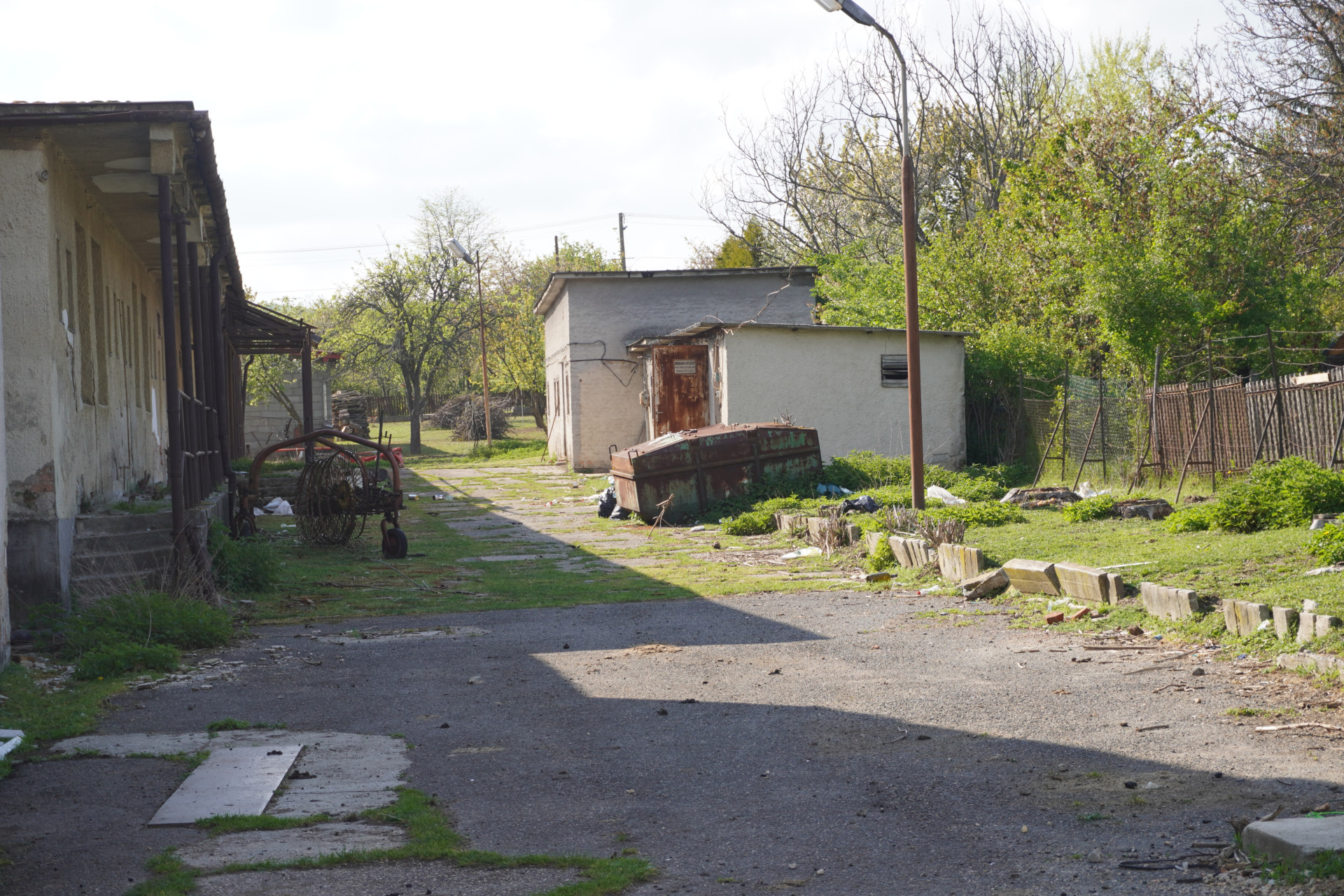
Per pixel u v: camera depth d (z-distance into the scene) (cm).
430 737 643
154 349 2016
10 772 579
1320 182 2430
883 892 385
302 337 2609
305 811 502
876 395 2534
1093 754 548
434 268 5109
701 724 651
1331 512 1115
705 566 1427
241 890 400
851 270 3338
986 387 2547
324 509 1684
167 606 963
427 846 444
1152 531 1253
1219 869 385
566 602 1166
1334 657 654
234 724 677
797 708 678
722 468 1991
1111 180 2397
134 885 409
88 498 1230
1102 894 371
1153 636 818
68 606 1034
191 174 1266
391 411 7338
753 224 4400
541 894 390
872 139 3972
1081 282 2320
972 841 434
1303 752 524
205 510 1303
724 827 467
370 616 1107
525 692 758
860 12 1549
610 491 2150
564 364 3488
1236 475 1631
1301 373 2061
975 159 3722
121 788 549
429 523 2097
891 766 548
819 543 1495
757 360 2488
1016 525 1460
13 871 429
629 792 524
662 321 3353
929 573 1184
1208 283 2153
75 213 1213
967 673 753
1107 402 2011
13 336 1027
